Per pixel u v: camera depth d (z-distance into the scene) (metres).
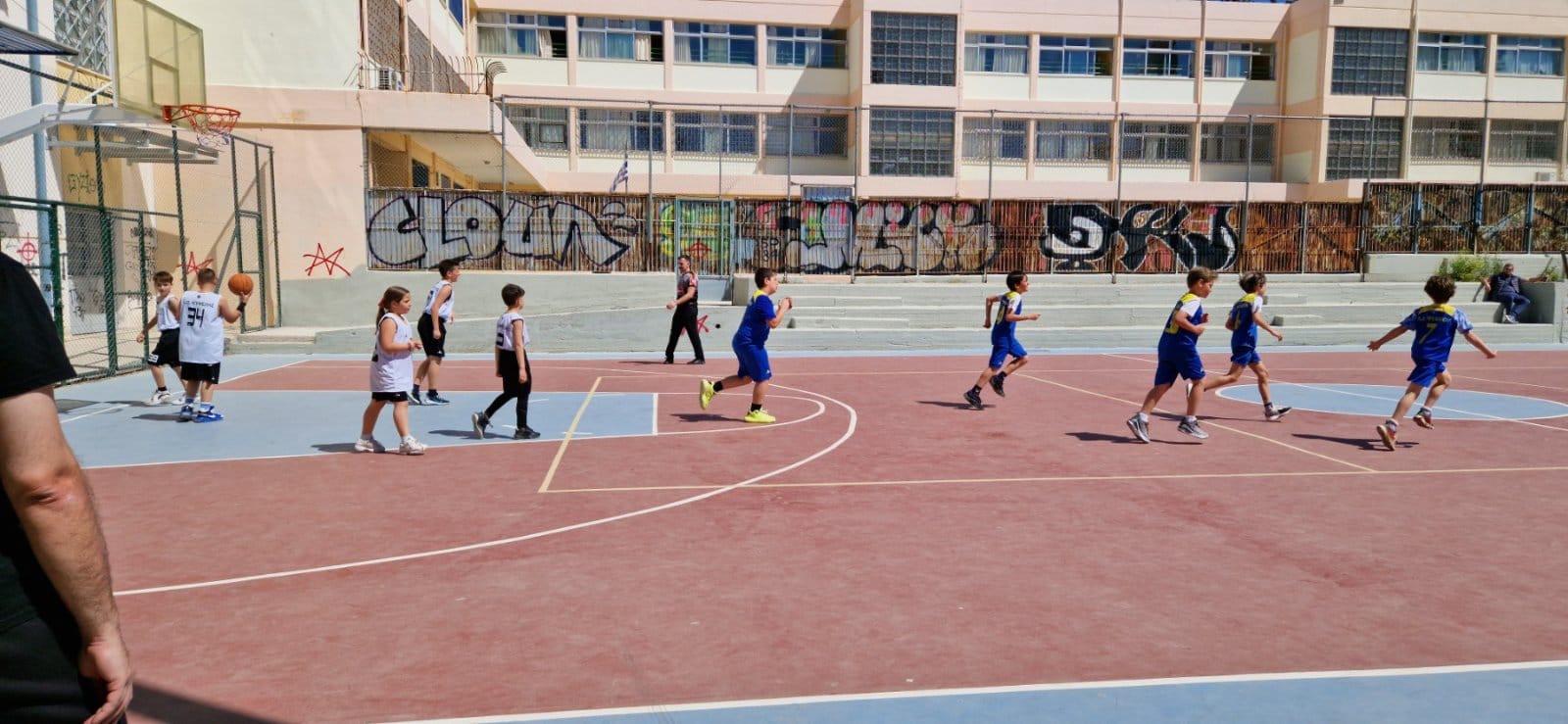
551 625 4.59
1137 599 5.02
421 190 19.94
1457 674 4.10
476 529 6.31
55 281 13.09
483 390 13.69
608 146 34.06
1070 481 7.86
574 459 8.66
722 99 34.47
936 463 8.55
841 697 3.82
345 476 7.93
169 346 11.80
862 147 33.72
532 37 33.59
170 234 19.41
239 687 3.88
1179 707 3.75
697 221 22.20
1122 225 24.50
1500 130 36.56
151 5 17.02
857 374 15.95
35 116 12.54
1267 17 36.72
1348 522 6.62
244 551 5.82
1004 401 12.77
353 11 19.91
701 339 19.78
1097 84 36.34
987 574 5.41
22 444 1.82
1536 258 26.08
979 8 35.28
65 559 1.88
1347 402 12.93
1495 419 11.38
